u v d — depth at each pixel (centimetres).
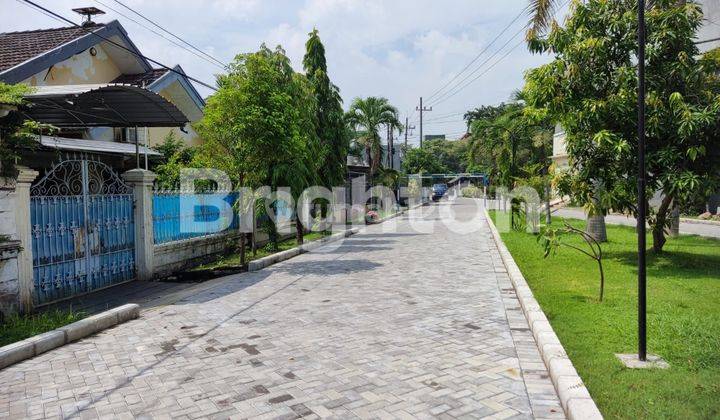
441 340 577
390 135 3891
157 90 1556
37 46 1291
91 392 443
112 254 933
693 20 959
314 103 1598
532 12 1159
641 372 445
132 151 1363
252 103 1055
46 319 665
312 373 480
